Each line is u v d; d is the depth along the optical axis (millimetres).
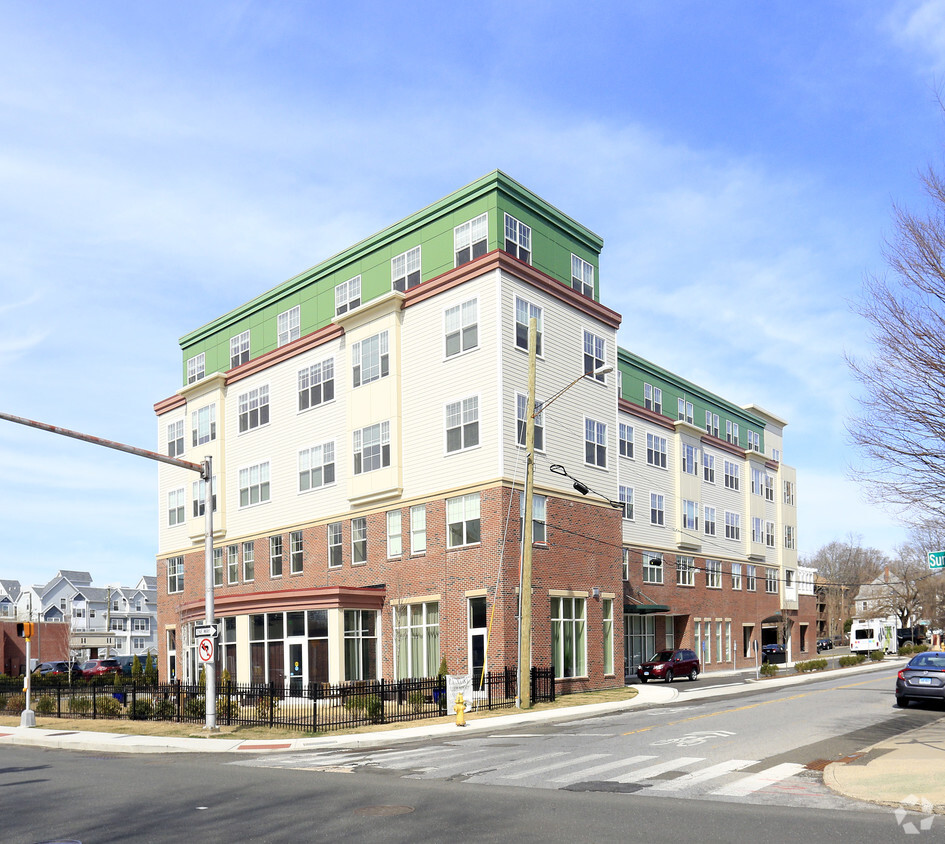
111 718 30547
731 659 59500
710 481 59906
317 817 11820
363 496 38844
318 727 24781
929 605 99312
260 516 45375
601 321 40875
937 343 19281
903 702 26016
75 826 11852
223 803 13250
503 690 31750
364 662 36250
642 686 39938
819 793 12867
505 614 32656
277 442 44812
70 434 22328
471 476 34594
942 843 9672
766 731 20141
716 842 9758
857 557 135125
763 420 69312
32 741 25391
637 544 50500
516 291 35531
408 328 38219
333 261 43125
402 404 38000
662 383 55812
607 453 40219
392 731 23484
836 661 62312
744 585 62750
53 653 80688
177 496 52156
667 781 14008
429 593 35438
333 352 41906
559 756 17219
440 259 37625
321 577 41031
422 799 12945
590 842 9859
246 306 48625
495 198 35688
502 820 11219
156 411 54719
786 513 70812
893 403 20047
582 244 40594
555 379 37250
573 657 36344
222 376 48594
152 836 10969
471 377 35188
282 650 36188
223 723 26562
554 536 36000
